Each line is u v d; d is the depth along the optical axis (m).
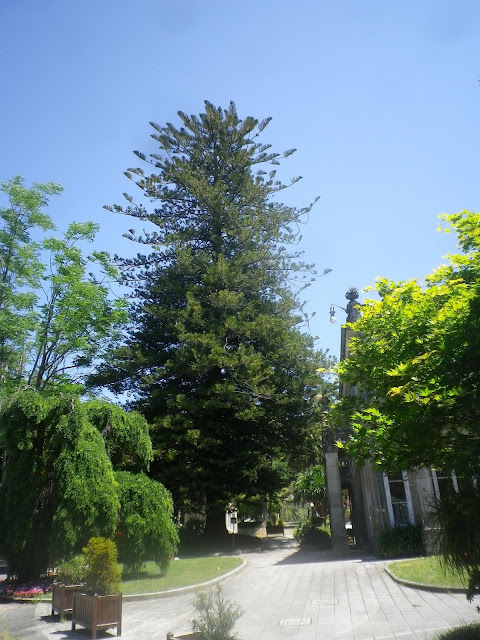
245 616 10.17
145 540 15.38
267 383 26.33
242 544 26.19
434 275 8.11
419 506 17.34
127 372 27.91
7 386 23.14
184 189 32.78
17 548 14.51
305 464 34.97
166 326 28.69
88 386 28.05
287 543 28.81
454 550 6.70
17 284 25.17
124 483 16.14
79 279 25.64
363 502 23.53
